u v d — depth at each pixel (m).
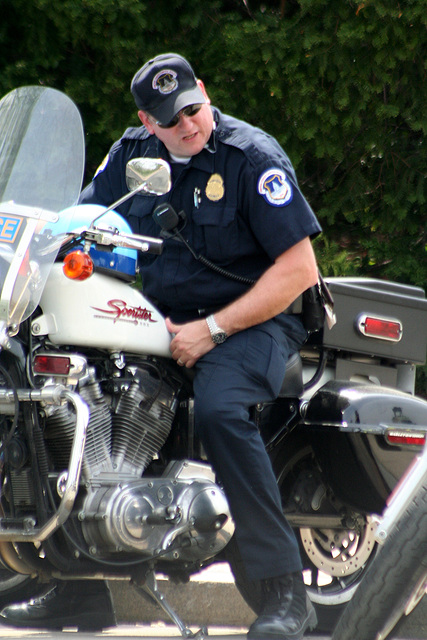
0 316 10.17
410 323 14.69
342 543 14.09
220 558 12.59
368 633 7.64
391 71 25.92
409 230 29.05
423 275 28.83
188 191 12.30
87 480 10.96
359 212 28.78
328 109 25.77
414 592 7.50
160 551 11.12
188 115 11.93
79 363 10.48
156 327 11.59
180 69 11.94
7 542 11.02
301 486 13.63
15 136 11.21
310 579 15.02
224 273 12.20
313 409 13.20
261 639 11.24
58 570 11.17
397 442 12.88
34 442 10.50
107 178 13.25
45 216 10.61
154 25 25.80
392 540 7.48
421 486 7.49
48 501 10.62
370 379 14.45
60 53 25.88
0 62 26.17
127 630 13.40
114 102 25.78
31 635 12.41
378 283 14.76
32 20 25.62
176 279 12.27
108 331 11.04
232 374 11.69
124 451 11.35
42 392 10.24
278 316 12.60
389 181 28.75
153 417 11.57
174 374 11.94
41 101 11.33
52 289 10.87
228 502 11.61
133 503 10.95
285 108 25.83
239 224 12.18
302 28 25.38
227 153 12.21
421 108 26.81
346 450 12.95
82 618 13.20
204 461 12.09
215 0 26.59
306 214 12.09
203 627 11.58
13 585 13.55
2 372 10.38
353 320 14.12
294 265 11.97
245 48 25.23
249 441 11.51
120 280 11.36
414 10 24.77
